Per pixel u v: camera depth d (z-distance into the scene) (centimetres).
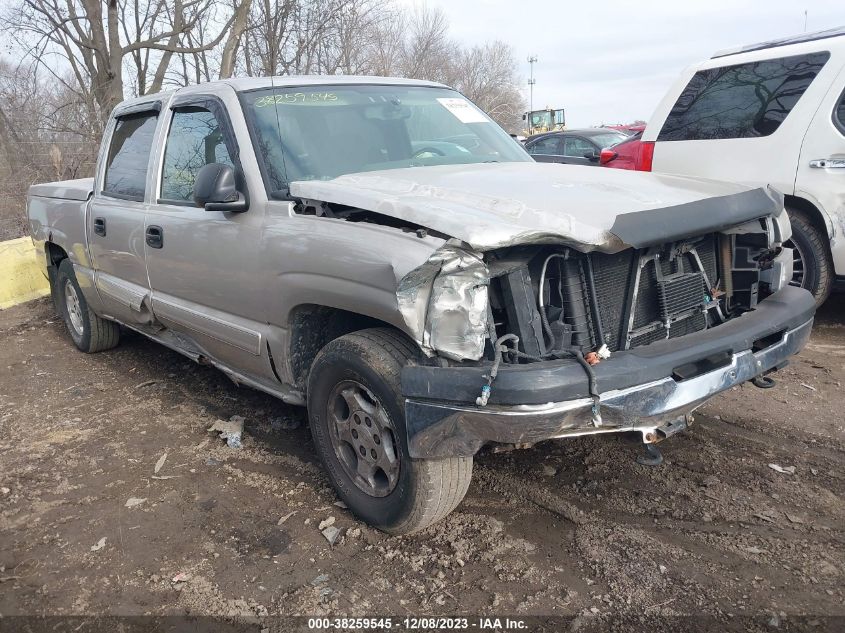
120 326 589
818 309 616
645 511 316
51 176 1165
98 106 1310
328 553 297
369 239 274
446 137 415
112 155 507
